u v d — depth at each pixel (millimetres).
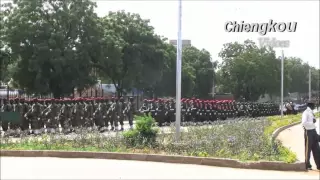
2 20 36531
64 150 14117
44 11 35938
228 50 71938
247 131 18359
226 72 70625
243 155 12602
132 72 42344
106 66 40125
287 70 76000
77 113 21750
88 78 37531
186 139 15602
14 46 34750
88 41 37062
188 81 62438
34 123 20562
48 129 20891
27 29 34688
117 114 23750
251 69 66750
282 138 21094
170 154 13344
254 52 68625
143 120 14977
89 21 37000
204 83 72188
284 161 11703
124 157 13336
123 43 40125
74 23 36188
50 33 35062
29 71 35781
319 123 34500
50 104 21094
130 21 44688
